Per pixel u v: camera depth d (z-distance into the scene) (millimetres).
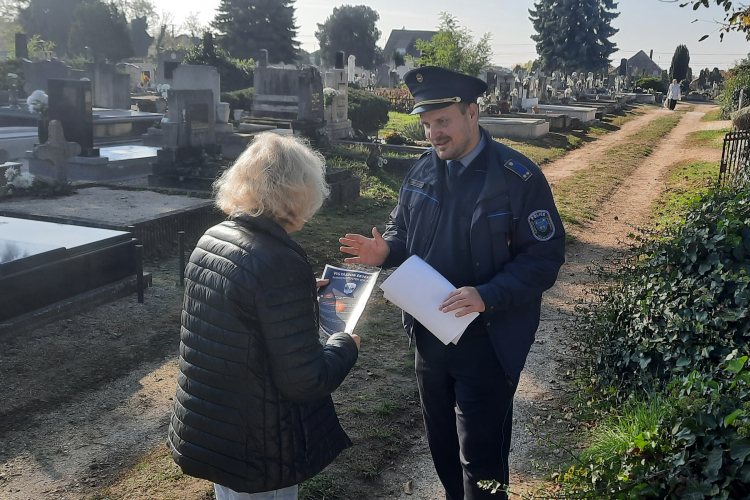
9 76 17594
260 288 1852
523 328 2580
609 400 4121
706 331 3775
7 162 12305
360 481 3418
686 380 3057
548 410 4211
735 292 3969
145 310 5848
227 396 1920
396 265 2850
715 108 40781
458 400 2658
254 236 1938
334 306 2420
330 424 2115
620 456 2852
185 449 2008
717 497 2350
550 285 2512
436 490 3375
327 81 18078
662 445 2670
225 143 13586
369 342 5375
